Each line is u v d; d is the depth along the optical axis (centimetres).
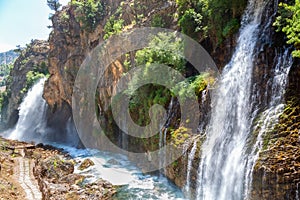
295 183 938
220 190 1210
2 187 1548
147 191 1501
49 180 1727
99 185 1603
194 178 1355
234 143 1248
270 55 1266
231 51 1570
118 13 2934
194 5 1911
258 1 1448
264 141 1092
